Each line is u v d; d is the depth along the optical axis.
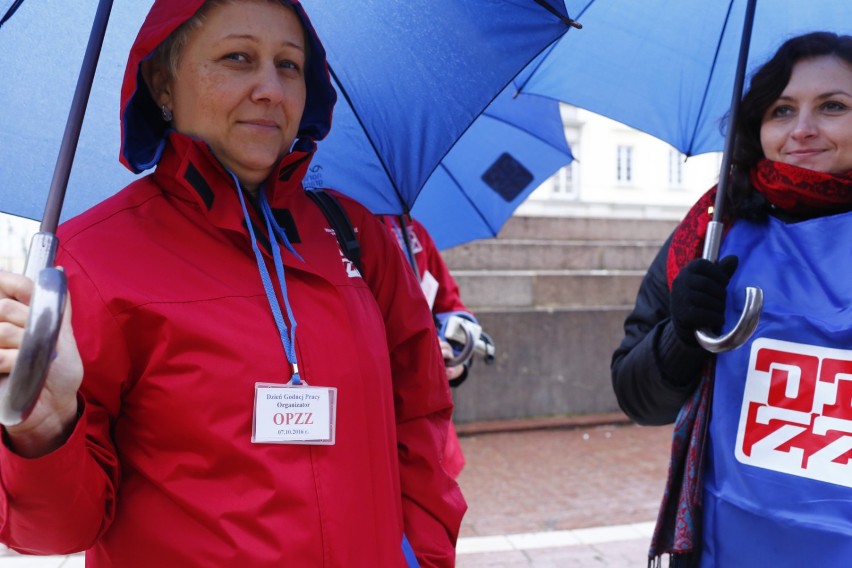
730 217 1.63
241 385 1.19
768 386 1.46
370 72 1.59
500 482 5.52
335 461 1.25
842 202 1.52
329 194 1.56
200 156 1.25
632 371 1.71
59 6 1.40
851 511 1.35
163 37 1.20
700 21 1.87
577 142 19.94
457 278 7.66
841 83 1.50
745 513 1.46
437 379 1.59
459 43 1.51
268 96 1.26
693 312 1.47
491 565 3.94
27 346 0.84
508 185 3.03
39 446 1.03
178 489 1.18
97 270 1.18
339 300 1.33
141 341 1.19
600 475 5.68
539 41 1.47
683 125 2.01
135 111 1.31
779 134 1.56
